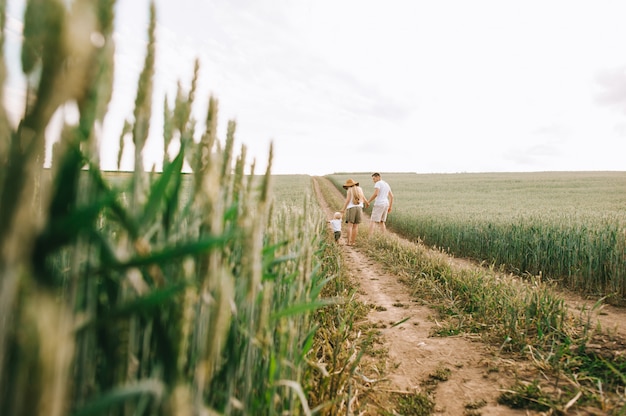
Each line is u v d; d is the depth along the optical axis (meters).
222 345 0.81
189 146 0.65
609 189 29.73
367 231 12.34
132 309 0.48
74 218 0.38
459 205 18.56
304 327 1.56
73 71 0.27
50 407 0.29
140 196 0.56
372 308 4.04
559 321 3.10
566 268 5.86
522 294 3.66
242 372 1.04
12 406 0.35
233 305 0.82
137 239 0.53
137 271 0.61
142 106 0.51
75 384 0.56
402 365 2.67
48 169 0.50
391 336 3.20
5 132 0.31
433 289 4.53
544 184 35.22
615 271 4.78
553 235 6.34
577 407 2.02
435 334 3.25
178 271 0.71
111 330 0.62
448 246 9.91
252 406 1.06
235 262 1.01
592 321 3.58
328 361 2.19
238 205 0.92
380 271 6.18
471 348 2.93
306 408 1.02
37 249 0.37
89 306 0.55
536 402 2.10
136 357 0.70
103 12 0.41
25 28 0.31
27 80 0.32
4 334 0.34
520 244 6.89
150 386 0.47
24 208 0.31
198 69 0.65
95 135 0.47
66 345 0.40
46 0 0.25
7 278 0.31
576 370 2.46
